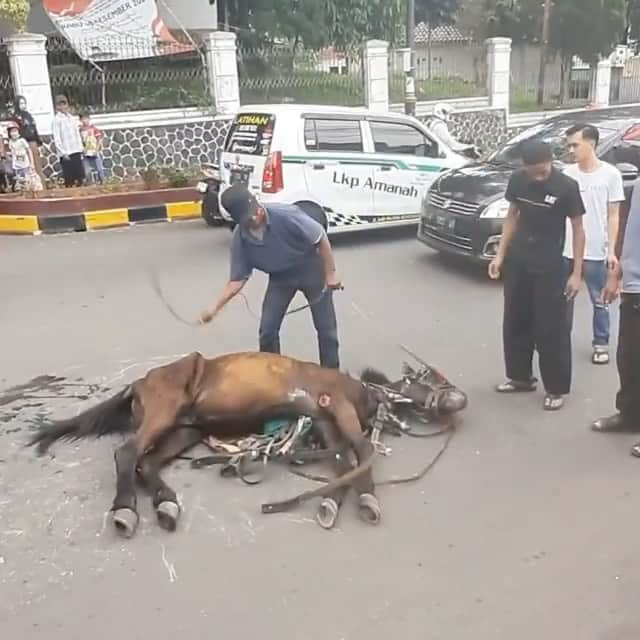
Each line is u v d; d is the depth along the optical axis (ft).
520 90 63.87
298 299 25.55
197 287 27.81
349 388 14.92
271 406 14.47
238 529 13.16
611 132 29.99
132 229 38.40
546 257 16.43
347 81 54.08
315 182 31.89
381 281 28.09
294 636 10.67
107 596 11.62
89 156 43.27
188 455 15.17
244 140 32.60
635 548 12.42
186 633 10.79
